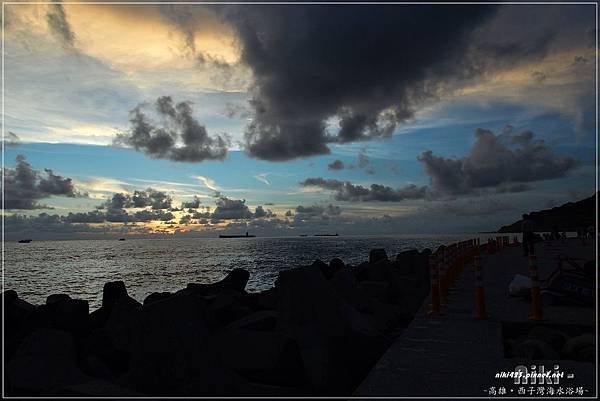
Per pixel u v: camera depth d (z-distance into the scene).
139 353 6.54
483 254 26.77
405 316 12.51
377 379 5.66
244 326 8.59
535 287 8.75
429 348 7.02
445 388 5.32
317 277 8.39
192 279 47.84
